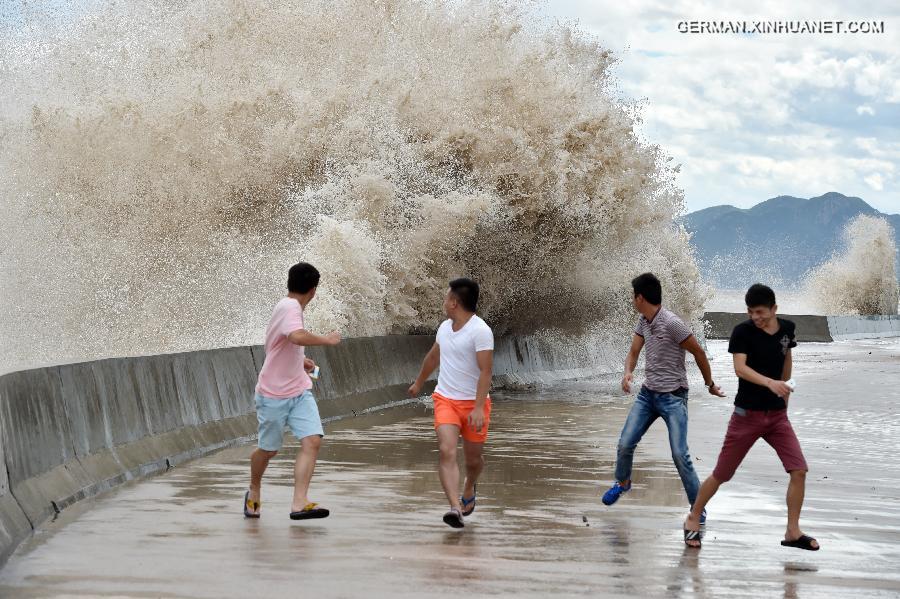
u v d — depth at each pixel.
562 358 45.84
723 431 25.94
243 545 12.48
